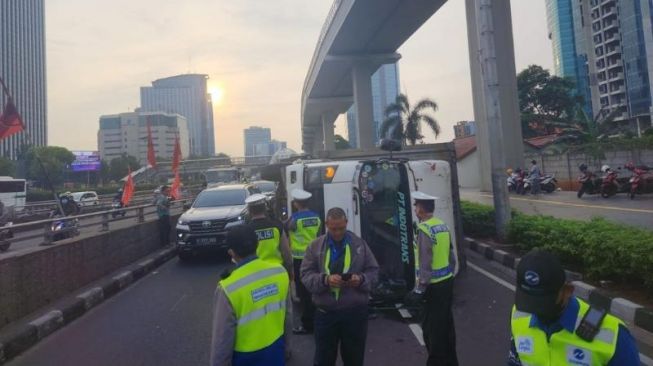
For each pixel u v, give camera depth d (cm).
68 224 1090
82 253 881
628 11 9056
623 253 656
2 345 559
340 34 3991
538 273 179
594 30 9819
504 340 560
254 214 522
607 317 183
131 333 654
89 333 663
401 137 4262
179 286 952
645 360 480
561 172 2658
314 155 908
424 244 459
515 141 2741
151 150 1922
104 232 1018
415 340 568
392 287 659
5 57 2417
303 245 596
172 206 1861
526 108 5644
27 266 697
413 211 659
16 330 615
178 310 765
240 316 290
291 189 701
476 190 3438
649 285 620
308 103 6419
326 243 401
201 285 951
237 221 1227
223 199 1381
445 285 460
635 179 1828
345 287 384
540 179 2445
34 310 709
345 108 6888
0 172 5328
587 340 179
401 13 3497
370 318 646
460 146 4556
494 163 1138
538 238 916
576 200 1952
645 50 8831
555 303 180
